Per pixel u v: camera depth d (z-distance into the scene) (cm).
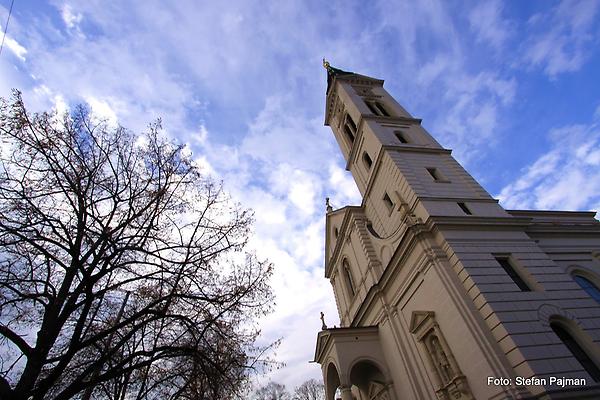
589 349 1554
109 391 1445
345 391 2156
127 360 1112
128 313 1419
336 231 3694
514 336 1509
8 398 852
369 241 2930
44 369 1218
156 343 1358
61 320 1035
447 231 2017
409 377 2067
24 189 1167
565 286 1789
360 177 3366
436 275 1891
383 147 2772
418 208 2270
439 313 1867
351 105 3553
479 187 2494
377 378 2458
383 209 2811
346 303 3338
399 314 2308
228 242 1478
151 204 1360
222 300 1323
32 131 1191
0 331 941
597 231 2670
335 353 2334
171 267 1333
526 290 1795
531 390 1386
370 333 2472
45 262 1165
